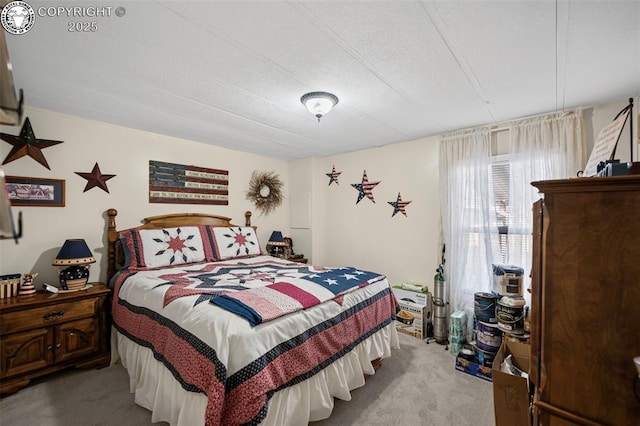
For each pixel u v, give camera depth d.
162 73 1.92
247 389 1.36
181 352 1.56
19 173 2.43
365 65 1.82
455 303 3.06
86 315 2.36
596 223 0.90
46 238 2.56
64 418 1.80
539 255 1.08
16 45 1.59
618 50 1.63
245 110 2.58
